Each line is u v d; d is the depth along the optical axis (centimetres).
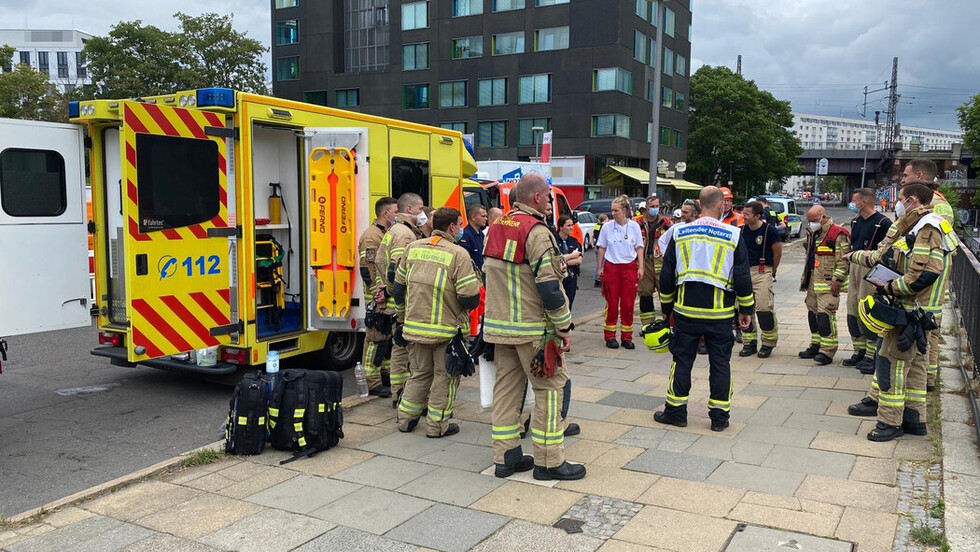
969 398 587
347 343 796
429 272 513
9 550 363
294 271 756
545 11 4366
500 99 4559
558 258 422
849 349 840
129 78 3706
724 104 5675
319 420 502
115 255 702
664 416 562
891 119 8325
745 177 5938
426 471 470
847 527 371
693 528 374
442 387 534
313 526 388
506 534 373
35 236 597
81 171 630
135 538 376
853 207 689
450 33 4659
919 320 486
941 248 477
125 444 554
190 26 3966
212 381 755
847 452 487
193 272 622
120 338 704
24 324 591
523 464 466
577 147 4362
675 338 550
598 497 419
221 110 633
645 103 4684
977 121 5622
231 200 648
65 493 457
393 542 367
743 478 443
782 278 1585
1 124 570
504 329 433
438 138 899
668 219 933
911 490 418
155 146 586
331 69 5091
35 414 634
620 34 4212
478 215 753
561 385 443
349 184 670
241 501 423
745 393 649
